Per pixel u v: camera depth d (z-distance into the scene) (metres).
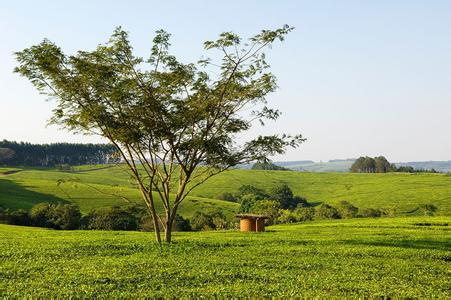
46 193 120.38
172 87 30.61
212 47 30.31
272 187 166.62
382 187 173.50
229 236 41.72
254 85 31.91
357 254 28.94
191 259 25.14
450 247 34.69
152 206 33.06
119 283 18.84
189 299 16.44
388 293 18.03
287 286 18.88
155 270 21.61
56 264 23.16
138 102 30.72
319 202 155.75
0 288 17.59
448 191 156.50
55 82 30.03
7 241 33.38
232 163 33.00
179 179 34.06
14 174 164.62
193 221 98.19
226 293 17.41
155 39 30.22
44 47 29.39
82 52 29.88
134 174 33.44
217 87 31.86
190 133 32.47
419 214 126.50
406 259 27.70
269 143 32.09
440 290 19.19
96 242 32.47
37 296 16.27
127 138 30.03
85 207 108.62
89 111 29.86
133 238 37.41
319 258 26.77
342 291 18.31
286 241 36.06
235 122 32.94
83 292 17.19
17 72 29.81
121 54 30.62
